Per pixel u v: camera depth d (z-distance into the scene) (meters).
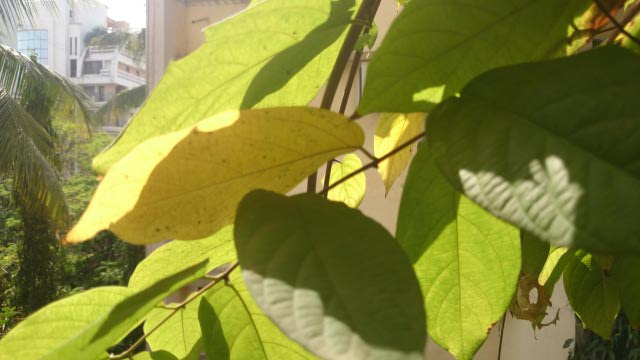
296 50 0.35
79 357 0.28
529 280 0.50
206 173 0.27
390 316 0.20
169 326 0.40
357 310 0.20
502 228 0.35
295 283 0.21
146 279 0.37
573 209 0.20
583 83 0.23
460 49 0.28
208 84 0.36
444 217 0.35
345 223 0.23
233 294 0.36
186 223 0.29
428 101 0.28
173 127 0.36
